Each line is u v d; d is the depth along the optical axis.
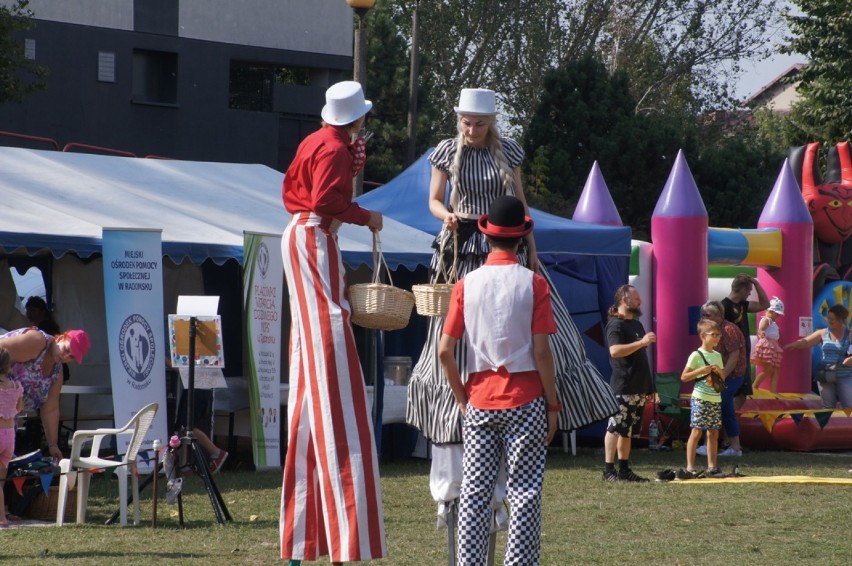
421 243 19.30
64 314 18.81
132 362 15.38
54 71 45.91
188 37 49.00
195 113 49.28
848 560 10.45
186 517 12.72
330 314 8.40
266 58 51.06
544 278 8.71
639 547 11.01
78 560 10.05
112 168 20.53
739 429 20.44
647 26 66.88
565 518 12.79
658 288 21.22
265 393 17.05
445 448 8.80
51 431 12.84
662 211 21.22
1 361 11.90
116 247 15.50
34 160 19.77
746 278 20.20
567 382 8.73
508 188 8.75
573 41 66.50
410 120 44.09
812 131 44.97
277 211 19.97
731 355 19.42
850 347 23.39
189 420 12.34
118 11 47.25
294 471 8.57
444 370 8.11
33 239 15.26
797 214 22.77
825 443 21.39
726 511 13.34
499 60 67.00
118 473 12.19
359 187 27.67
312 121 53.06
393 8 64.44
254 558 10.24
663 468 17.97
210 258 18.27
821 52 43.06
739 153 50.28
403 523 12.34
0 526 12.03
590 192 22.05
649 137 48.78
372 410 18.08
